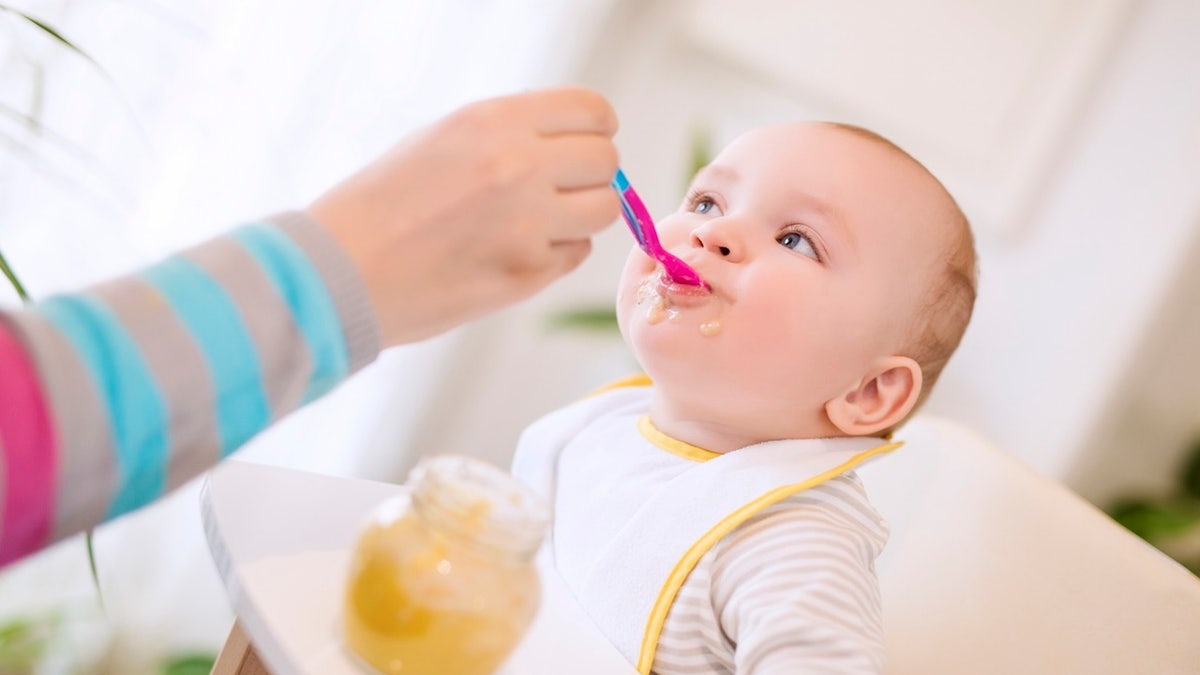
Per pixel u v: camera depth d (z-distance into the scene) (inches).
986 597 32.9
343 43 60.0
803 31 73.9
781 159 32.1
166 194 58.0
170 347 15.3
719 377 30.1
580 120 21.3
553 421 36.2
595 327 71.1
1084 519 32.9
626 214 29.0
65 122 54.1
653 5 71.0
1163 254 75.1
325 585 22.4
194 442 15.8
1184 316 76.4
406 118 62.8
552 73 67.3
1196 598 30.0
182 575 64.3
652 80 73.8
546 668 23.2
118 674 64.1
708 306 30.2
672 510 29.2
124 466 15.0
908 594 34.3
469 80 64.8
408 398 69.5
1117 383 76.7
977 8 74.2
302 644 20.2
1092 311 77.0
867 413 32.1
